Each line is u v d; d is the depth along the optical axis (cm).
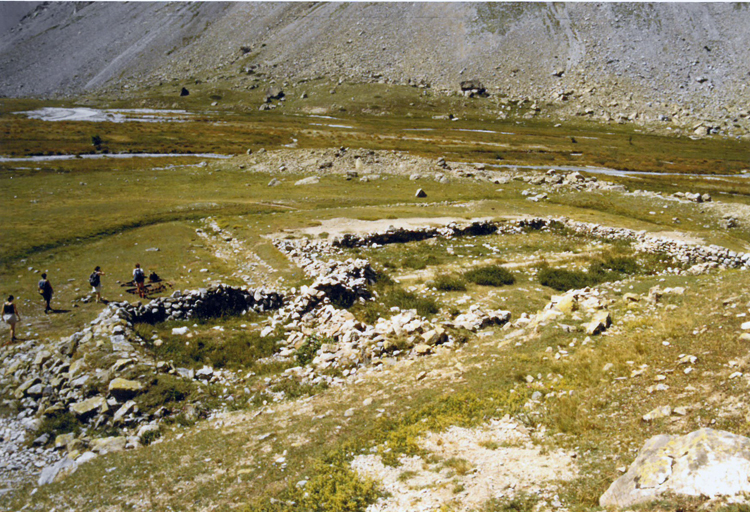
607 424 1206
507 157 9831
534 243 3953
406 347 2094
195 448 1476
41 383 1881
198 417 1733
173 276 3039
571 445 1151
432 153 9731
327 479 1172
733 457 829
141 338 2169
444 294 2919
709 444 873
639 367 1455
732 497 769
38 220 4256
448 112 17412
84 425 1706
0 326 2303
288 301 2717
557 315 2088
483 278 3145
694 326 1648
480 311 2431
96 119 14450
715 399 1148
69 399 1792
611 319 1995
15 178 6406
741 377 1195
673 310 1998
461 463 1155
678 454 895
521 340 1936
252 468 1307
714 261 3450
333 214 4544
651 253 3706
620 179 7656
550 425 1272
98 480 1346
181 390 1825
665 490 835
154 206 4878
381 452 1277
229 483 1248
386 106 17788
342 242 3666
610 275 3272
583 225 4231
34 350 2086
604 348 1659
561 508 923
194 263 3322
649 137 14538
